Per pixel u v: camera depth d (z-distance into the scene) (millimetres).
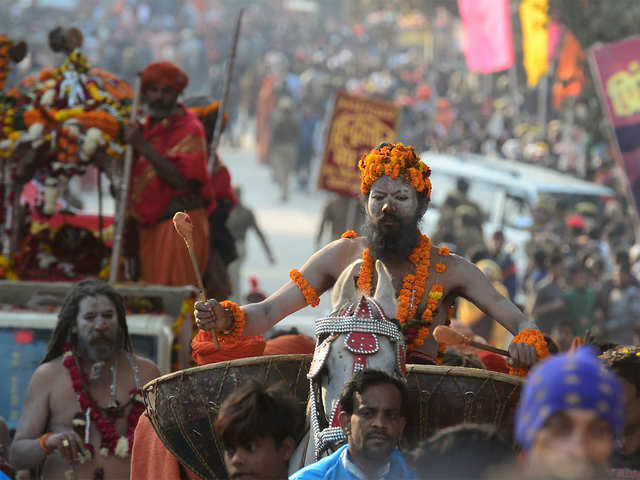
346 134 36250
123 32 124750
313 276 12367
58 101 20375
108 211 57656
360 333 10344
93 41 110938
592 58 33719
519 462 7703
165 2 138500
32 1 128250
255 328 11875
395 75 111625
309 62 114250
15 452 14516
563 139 72250
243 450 8852
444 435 7949
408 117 75750
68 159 20000
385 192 12086
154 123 20562
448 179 48500
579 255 40094
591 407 5965
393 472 9672
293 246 56312
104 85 21172
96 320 14766
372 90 100062
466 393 10953
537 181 47000
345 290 10750
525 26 61406
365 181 12250
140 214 20375
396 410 9516
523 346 11594
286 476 9203
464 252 39625
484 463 7703
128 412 14852
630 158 33469
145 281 20531
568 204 45469
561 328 26516
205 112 23078
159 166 19875
